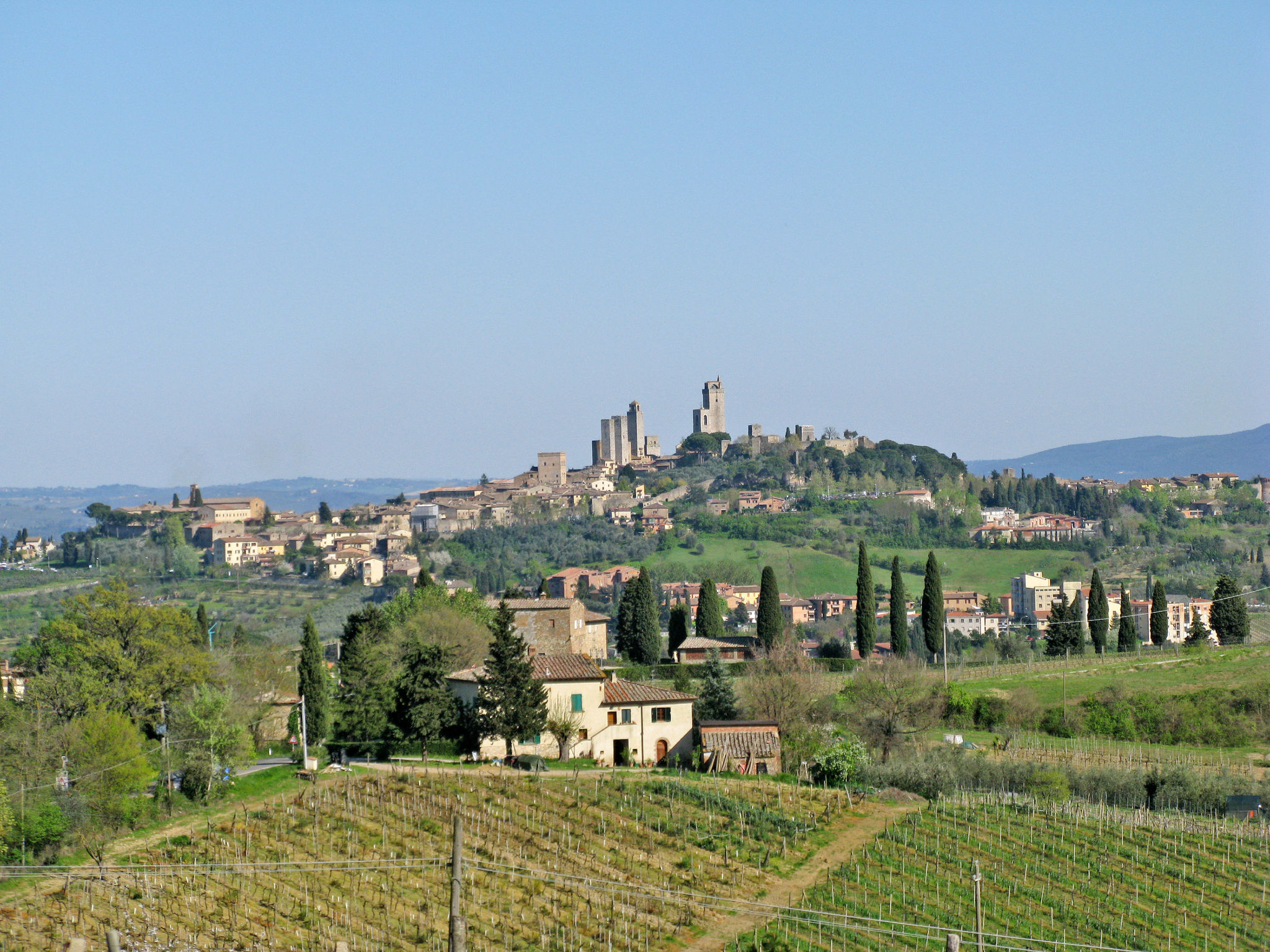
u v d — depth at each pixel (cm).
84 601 9644
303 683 9775
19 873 6100
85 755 7144
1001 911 6488
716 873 6781
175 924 5612
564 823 7331
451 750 9562
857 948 5919
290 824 7062
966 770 9212
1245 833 7906
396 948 5556
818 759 9062
